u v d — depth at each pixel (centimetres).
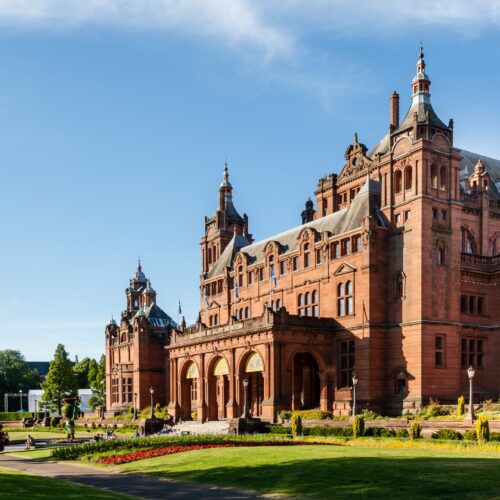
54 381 12225
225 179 10181
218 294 9431
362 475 2527
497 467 2544
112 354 12019
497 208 7356
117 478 3117
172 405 8362
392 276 6444
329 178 8562
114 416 10881
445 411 5519
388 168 6612
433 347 6094
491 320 6588
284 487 2491
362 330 6412
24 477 2759
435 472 2473
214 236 9906
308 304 7344
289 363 6525
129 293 13612
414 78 6725
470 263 6544
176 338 8488
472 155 8125
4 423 10400
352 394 6425
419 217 6175
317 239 7306
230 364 7150
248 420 5609
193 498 2427
